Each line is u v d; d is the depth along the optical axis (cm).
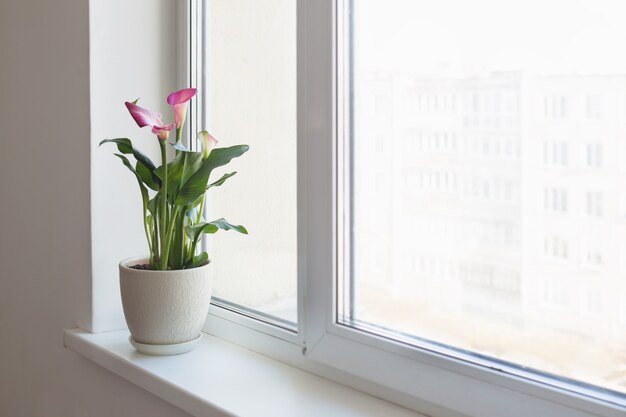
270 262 125
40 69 148
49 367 153
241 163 131
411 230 98
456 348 93
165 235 120
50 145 146
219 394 104
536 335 83
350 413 97
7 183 165
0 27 164
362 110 104
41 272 153
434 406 95
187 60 140
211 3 137
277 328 121
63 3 139
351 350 106
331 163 107
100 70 133
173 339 122
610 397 76
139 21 138
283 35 119
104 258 136
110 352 124
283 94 120
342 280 109
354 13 104
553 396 80
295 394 104
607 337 76
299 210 114
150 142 140
